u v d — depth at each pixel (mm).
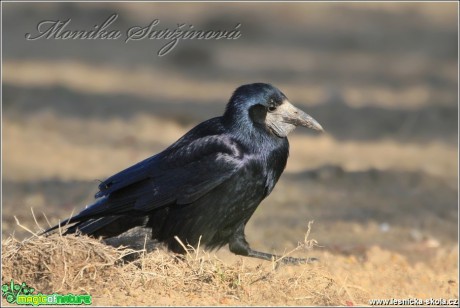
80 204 12727
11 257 8555
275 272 8992
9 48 28109
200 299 8344
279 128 9609
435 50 30859
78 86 23484
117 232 9547
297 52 30234
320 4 38719
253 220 12484
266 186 9578
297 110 9648
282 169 9742
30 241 8625
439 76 26688
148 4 35719
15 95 21234
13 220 11586
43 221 11617
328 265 10320
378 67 28094
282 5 37844
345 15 37281
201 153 9344
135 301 8203
